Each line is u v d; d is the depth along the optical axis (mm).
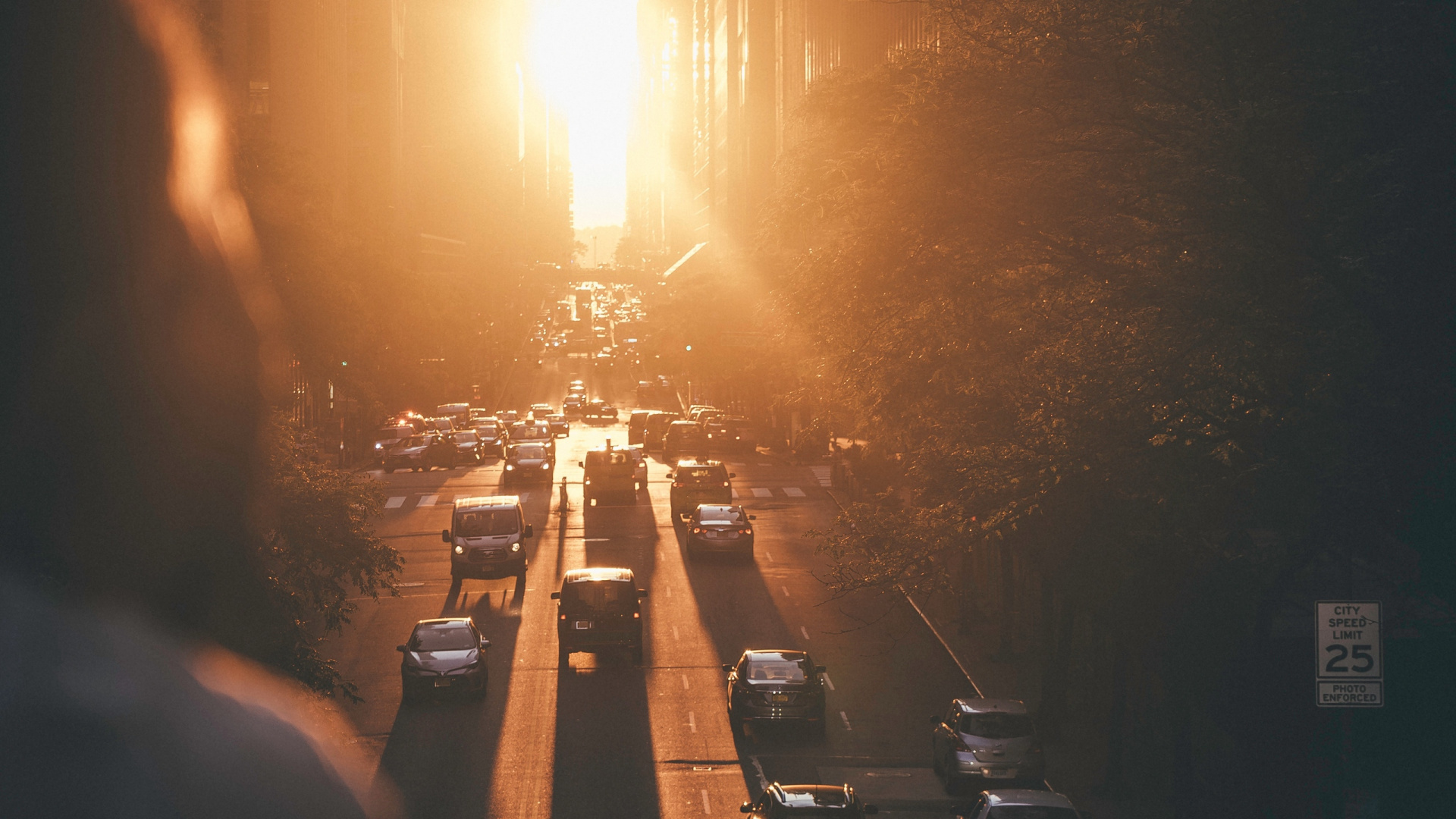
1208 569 21922
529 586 49312
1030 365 21125
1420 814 22250
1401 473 16484
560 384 171750
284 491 25984
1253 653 21734
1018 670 38625
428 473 81875
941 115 19266
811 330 23188
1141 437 18688
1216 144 16188
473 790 27281
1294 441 17000
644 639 41375
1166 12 16922
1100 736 33250
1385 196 15555
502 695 35156
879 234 20312
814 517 65125
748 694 31250
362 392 63656
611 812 26016
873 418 25297
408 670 33938
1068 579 27906
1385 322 15672
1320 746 22750
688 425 90875
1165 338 18281
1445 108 15555
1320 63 15797
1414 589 19688
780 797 21812
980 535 22266
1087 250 19406
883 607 45812
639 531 60875
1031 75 18656
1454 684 22141
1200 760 26953
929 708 34750
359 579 27594
